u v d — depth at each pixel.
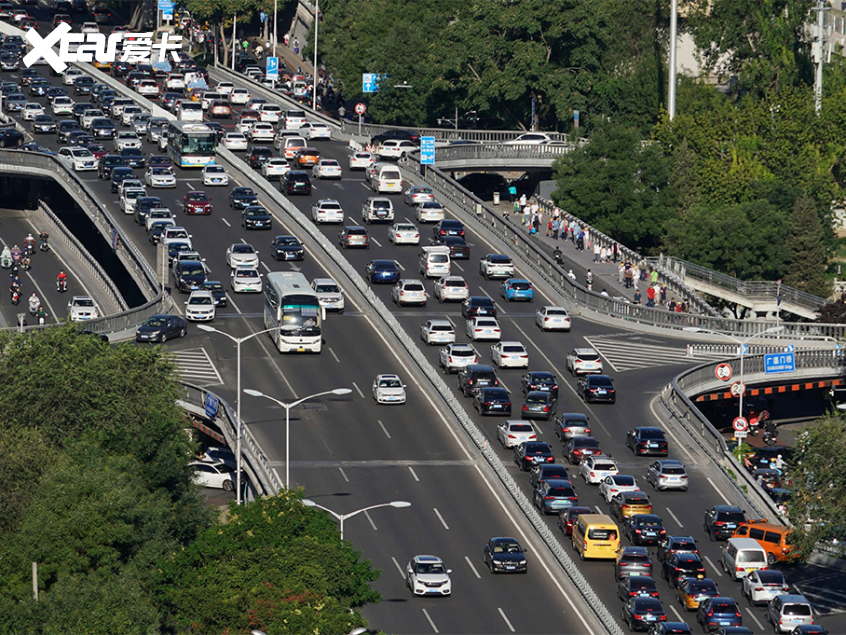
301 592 159.25
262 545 169.25
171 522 190.38
